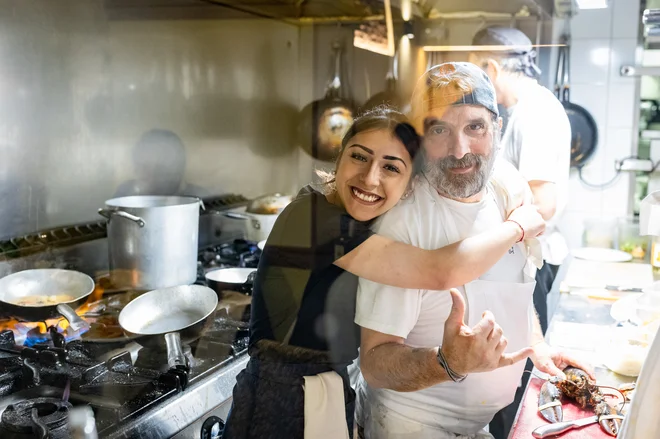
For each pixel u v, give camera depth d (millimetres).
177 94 2332
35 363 1321
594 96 3076
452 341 1050
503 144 1724
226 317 1530
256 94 2537
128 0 2129
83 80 2010
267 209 2031
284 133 2482
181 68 2330
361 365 1180
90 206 2061
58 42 1925
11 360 1354
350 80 2492
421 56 2424
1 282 1623
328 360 1184
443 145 1106
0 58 1773
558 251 2297
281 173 2482
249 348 1232
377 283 1144
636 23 2953
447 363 1058
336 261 1137
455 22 2424
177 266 1729
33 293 1662
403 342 1165
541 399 1333
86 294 1628
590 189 3172
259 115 2496
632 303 1752
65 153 1969
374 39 2443
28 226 1862
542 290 1746
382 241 1131
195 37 2377
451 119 1090
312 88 2547
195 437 1262
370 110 1155
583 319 1871
